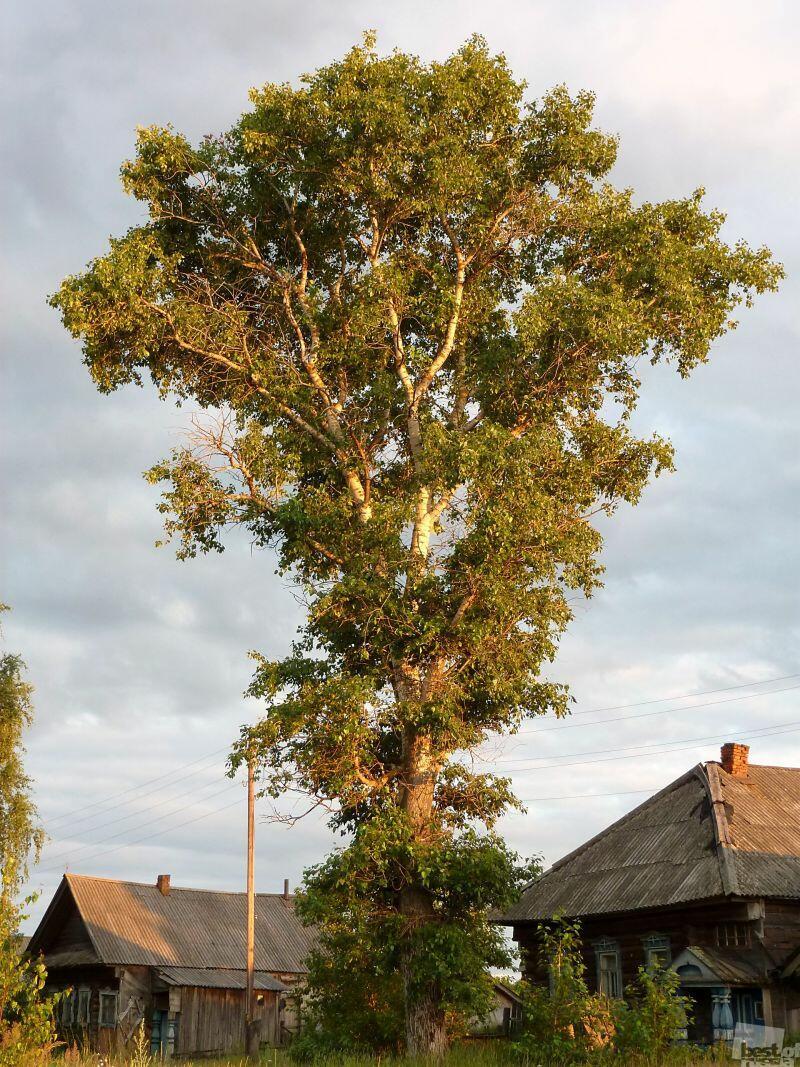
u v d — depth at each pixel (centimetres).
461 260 2461
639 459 2444
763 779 3083
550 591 2177
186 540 2341
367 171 2303
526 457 2131
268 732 2053
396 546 2186
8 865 1627
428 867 2025
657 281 2381
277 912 4875
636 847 2975
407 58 2362
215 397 2508
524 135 2467
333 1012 2384
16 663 4262
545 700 2259
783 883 2522
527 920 2997
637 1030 1714
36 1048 1603
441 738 2131
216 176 2434
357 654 2219
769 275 2480
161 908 4588
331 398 2489
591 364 2356
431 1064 1864
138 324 2278
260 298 2545
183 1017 4075
